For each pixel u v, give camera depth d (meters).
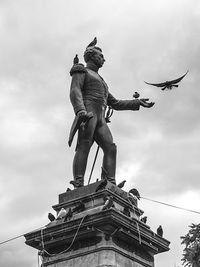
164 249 15.34
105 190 14.66
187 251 37.91
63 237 14.39
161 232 15.41
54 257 14.55
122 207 14.91
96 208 14.32
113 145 16.27
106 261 13.56
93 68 17.20
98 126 16.45
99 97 16.59
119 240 14.11
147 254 14.99
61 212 14.95
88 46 17.56
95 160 16.44
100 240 13.89
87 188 15.25
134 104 17.61
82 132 16.16
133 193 15.93
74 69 16.53
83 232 14.02
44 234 14.70
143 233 14.58
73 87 16.19
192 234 38.41
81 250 14.12
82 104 15.84
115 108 17.56
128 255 14.23
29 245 15.09
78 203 14.97
